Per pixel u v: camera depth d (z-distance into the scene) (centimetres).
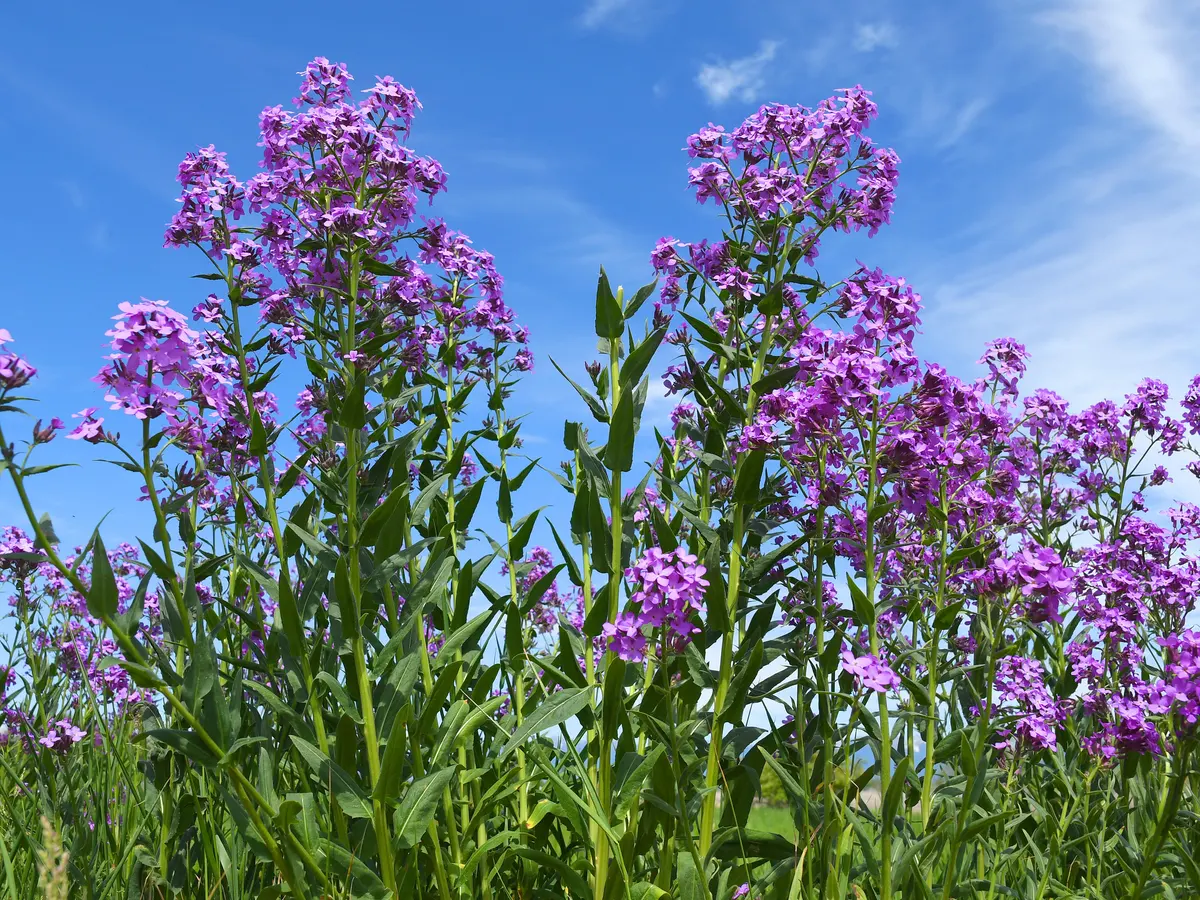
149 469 81
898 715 94
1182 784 94
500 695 111
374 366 106
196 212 112
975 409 106
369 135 109
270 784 93
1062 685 139
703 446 116
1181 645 95
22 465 72
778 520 116
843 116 119
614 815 92
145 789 112
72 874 99
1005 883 117
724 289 117
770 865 120
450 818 101
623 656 89
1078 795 118
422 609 100
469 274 134
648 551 90
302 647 95
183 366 87
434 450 127
